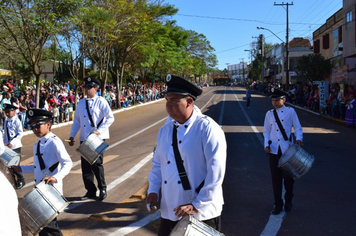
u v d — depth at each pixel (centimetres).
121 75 2886
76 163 932
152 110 2692
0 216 144
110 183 734
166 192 287
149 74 5062
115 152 1082
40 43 1606
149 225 503
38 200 335
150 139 1316
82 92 2394
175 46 3697
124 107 2923
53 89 2398
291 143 546
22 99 1563
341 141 1205
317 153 999
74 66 2152
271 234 471
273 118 552
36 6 1464
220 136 279
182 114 284
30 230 332
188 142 279
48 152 420
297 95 2989
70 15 1620
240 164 873
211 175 270
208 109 2620
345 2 2395
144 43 2681
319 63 2733
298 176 508
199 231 250
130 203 600
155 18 2695
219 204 290
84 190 688
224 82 13075
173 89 281
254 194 641
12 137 742
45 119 421
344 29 2425
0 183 151
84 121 625
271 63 7238
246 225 502
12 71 2919
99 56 2483
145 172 816
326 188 671
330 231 479
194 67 5616
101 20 1986
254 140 1225
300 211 554
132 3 2356
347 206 573
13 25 1548
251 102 3316
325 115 2077
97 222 516
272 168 549
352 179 730
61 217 539
